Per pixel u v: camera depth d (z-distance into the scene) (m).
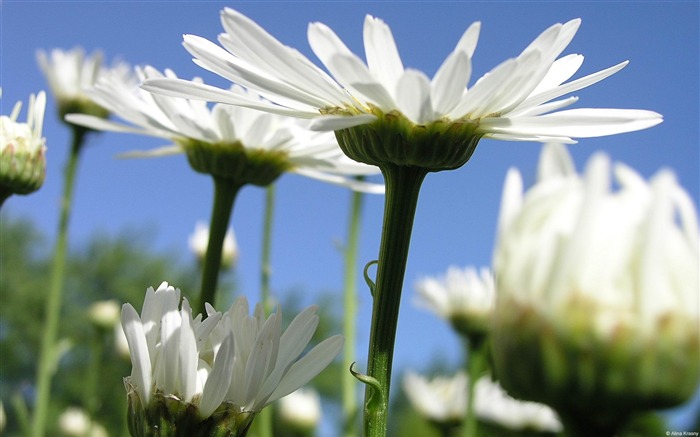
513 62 0.17
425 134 0.18
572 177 0.15
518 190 0.15
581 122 0.18
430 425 0.38
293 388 0.17
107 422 1.59
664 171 0.14
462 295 0.37
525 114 0.18
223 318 0.17
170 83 0.18
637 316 0.14
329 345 0.17
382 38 0.18
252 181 0.24
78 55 0.39
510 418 0.35
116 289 2.22
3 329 2.08
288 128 0.24
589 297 0.14
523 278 0.14
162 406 0.16
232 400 0.17
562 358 0.14
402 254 0.18
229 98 0.18
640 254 0.14
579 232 0.14
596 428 0.14
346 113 0.18
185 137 0.24
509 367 0.14
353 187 0.25
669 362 0.14
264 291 0.30
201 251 0.44
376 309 0.18
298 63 0.18
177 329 0.17
